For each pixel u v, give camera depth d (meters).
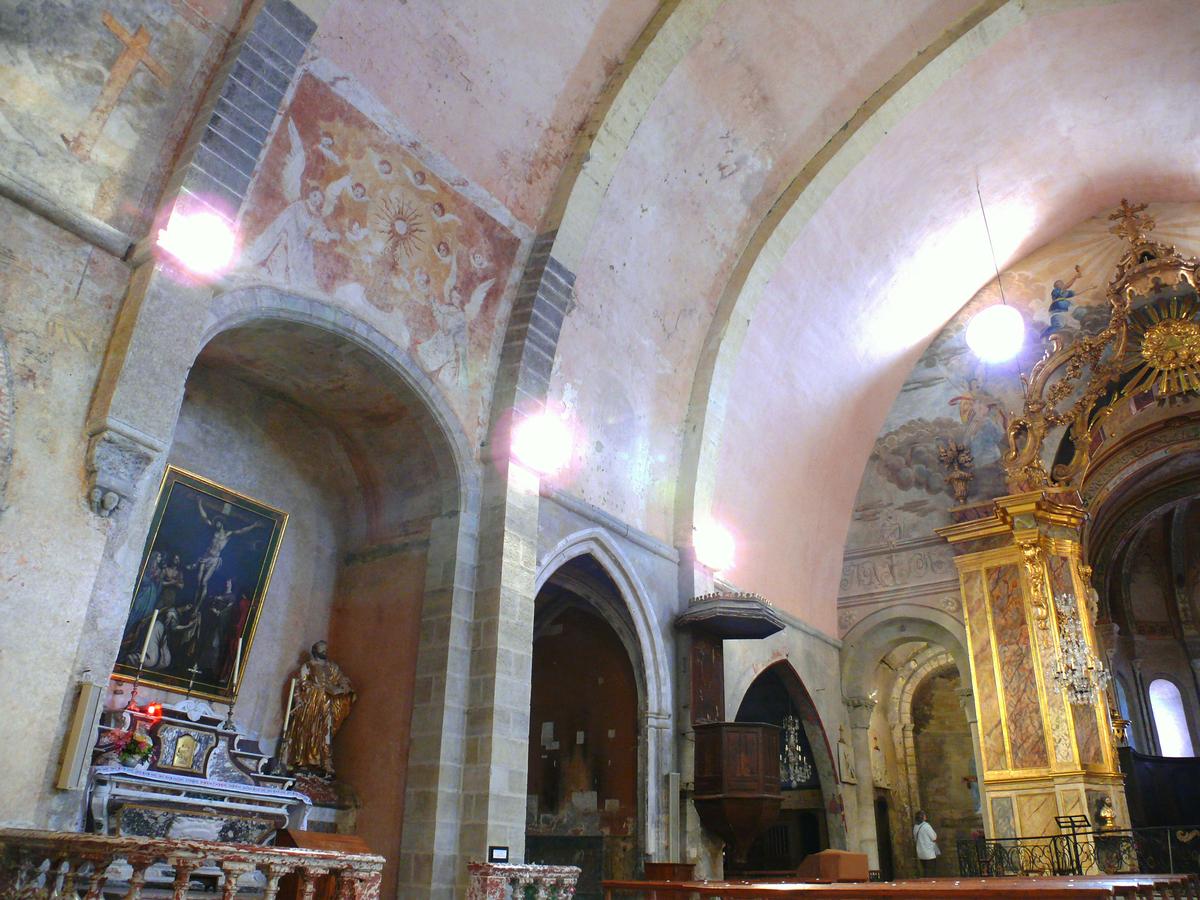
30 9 7.25
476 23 10.20
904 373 19.42
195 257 7.91
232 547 9.84
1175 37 14.29
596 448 13.03
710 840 13.00
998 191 17.16
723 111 12.91
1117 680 24.73
